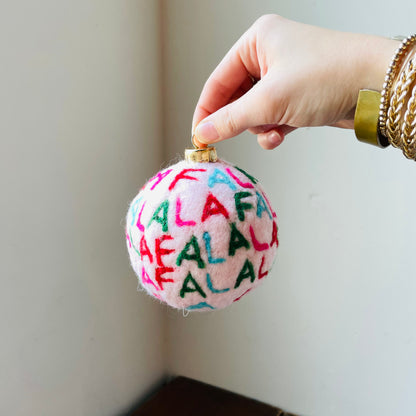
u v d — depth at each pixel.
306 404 0.93
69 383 0.81
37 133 0.68
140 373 0.99
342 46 0.47
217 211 0.41
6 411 0.70
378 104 0.45
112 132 0.82
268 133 0.57
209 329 1.01
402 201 0.77
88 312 0.83
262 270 0.44
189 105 0.91
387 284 0.81
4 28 0.62
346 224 0.82
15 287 0.69
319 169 0.82
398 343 0.82
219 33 0.85
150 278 0.43
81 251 0.79
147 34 0.87
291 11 0.78
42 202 0.71
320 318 0.88
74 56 0.73
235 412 0.92
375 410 0.87
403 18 0.71
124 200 0.87
